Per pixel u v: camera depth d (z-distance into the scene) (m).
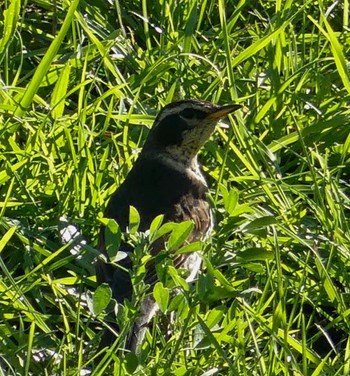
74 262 12.93
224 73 14.71
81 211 13.45
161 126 13.50
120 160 13.85
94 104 13.95
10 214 13.40
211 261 11.73
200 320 11.31
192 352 11.80
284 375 11.60
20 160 13.59
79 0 14.84
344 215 13.61
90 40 14.91
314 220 13.69
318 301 13.06
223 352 11.33
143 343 11.63
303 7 15.08
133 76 14.57
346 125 14.60
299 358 12.40
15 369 11.74
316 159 14.53
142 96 14.69
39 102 14.03
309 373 12.16
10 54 14.95
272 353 11.70
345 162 14.52
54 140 13.72
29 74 14.46
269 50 14.98
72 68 14.62
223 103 14.69
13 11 14.44
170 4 15.41
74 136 14.02
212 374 11.48
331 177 13.79
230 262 11.83
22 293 12.13
